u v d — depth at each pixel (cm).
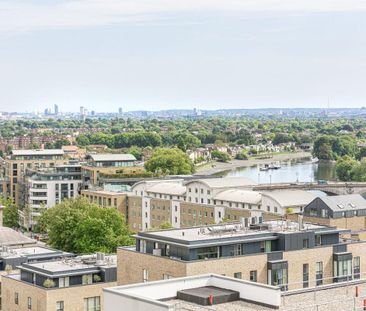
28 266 14988
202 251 11669
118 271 12700
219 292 8275
